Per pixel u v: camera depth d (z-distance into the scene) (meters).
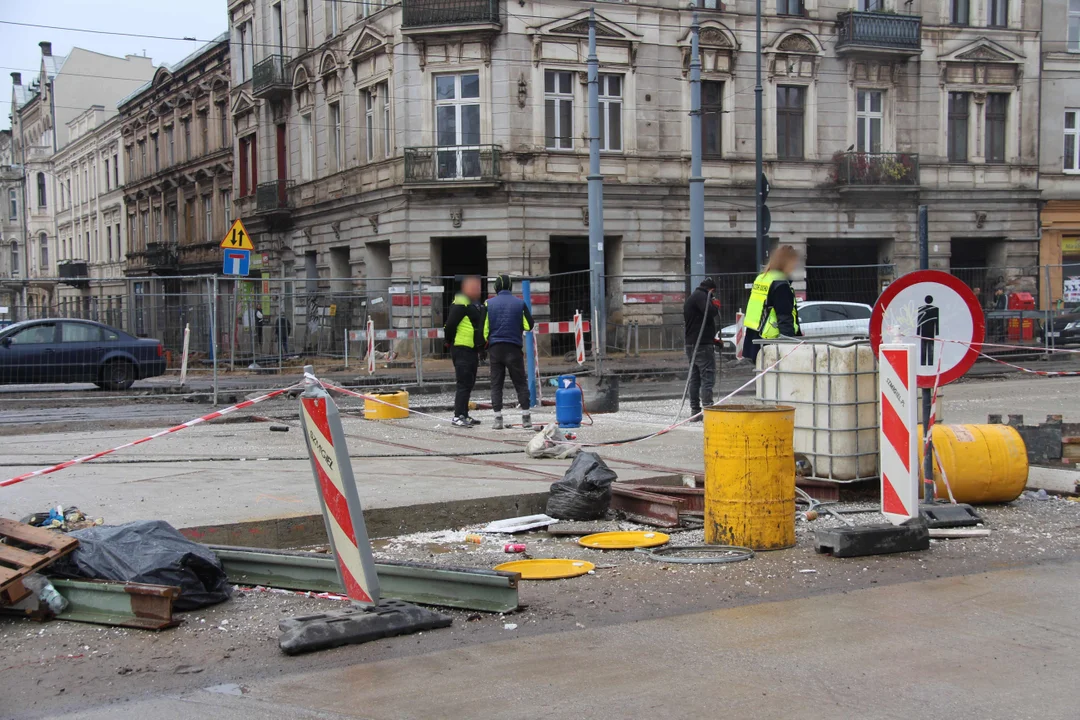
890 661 4.69
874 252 35.22
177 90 48.78
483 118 29.66
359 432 12.95
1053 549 6.89
